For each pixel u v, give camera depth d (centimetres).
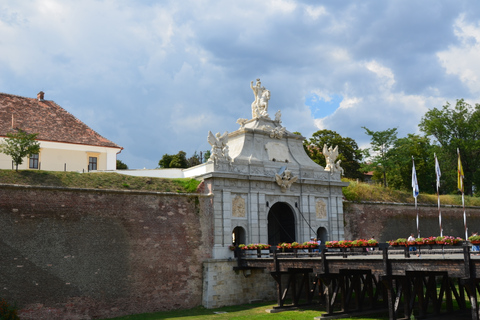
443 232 4931
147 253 3206
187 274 3338
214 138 3581
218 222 3488
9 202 2794
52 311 2797
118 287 3052
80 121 4653
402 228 4641
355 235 4297
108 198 3136
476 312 2033
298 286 3756
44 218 2884
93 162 4397
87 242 3000
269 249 3384
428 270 2220
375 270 2472
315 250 3522
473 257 2259
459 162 3559
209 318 2908
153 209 3294
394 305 2456
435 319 2658
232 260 3462
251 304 3450
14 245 2756
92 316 2925
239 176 3594
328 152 4194
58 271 2864
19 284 2725
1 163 3853
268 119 4041
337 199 4131
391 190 4906
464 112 6188
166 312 3162
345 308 2866
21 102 4503
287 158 3991
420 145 6378
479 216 5272
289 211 3947
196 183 3594
